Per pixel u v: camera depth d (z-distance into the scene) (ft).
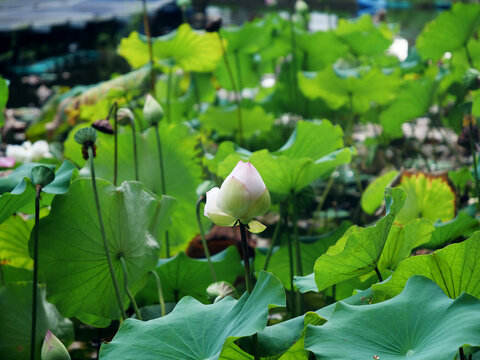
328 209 11.64
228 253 7.02
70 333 6.20
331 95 11.48
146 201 6.17
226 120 12.46
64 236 5.74
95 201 5.65
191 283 6.92
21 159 9.05
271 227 10.28
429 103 11.55
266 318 4.34
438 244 6.90
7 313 5.72
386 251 5.30
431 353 3.93
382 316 4.36
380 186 8.41
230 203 4.60
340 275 5.01
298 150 7.27
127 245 5.98
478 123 8.49
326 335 4.25
